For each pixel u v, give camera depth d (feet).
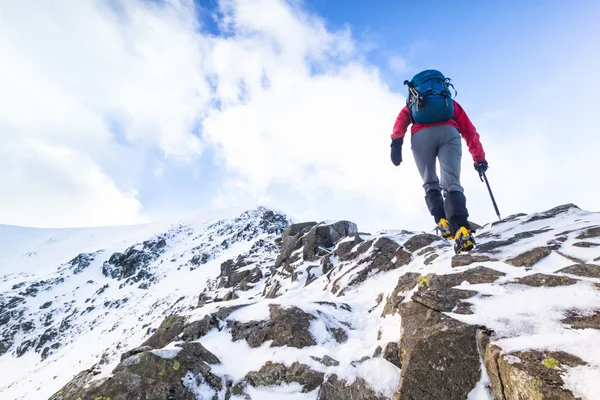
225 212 393.50
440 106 13.61
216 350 15.89
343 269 30.22
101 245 395.34
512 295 9.71
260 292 51.90
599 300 8.06
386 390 10.89
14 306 235.40
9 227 481.46
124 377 12.30
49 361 150.30
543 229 15.21
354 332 17.13
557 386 5.96
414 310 11.44
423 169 14.82
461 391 8.20
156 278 234.17
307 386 12.96
